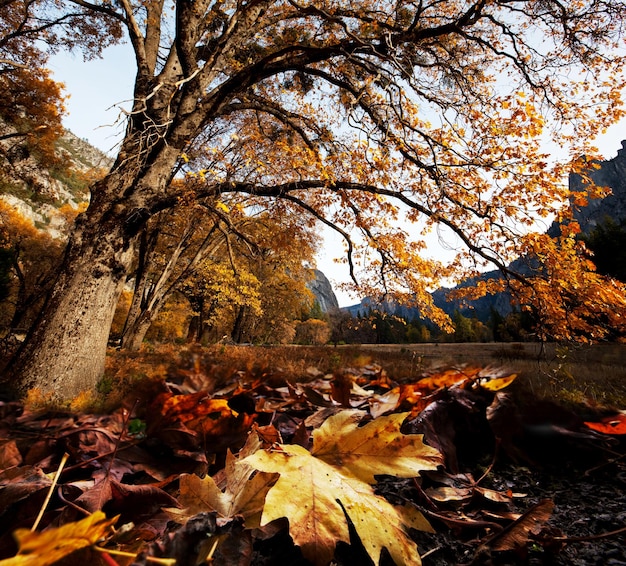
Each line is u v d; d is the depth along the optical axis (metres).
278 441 0.96
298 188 6.80
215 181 6.45
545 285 5.55
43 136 15.43
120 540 0.50
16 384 4.32
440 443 1.17
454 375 1.78
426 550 0.73
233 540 0.51
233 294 17.70
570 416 1.37
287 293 34.78
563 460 1.24
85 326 5.04
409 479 1.06
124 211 5.77
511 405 1.37
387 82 5.68
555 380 2.72
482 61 9.00
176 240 18.30
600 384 3.38
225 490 0.71
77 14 10.94
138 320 14.09
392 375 3.60
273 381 2.05
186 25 6.34
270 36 9.91
